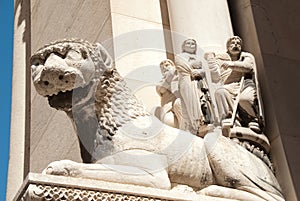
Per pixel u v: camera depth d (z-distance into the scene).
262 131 7.64
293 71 8.31
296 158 7.57
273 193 6.71
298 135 7.76
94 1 8.88
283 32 8.66
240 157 6.83
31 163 10.32
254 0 8.80
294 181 7.39
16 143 11.02
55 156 9.43
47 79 6.25
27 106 11.18
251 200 6.52
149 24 8.37
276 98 7.95
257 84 7.77
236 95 7.55
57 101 6.44
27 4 12.16
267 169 7.02
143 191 5.93
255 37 8.45
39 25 11.12
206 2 8.38
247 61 7.79
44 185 5.63
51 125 9.84
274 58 8.34
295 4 9.02
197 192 6.48
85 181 5.78
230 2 9.04
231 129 7.32
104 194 5.77
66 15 9.87
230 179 6.61
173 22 8.30
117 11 8.31
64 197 5.64
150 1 8.59
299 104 8.03
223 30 8.21
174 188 6.38
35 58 6.40
